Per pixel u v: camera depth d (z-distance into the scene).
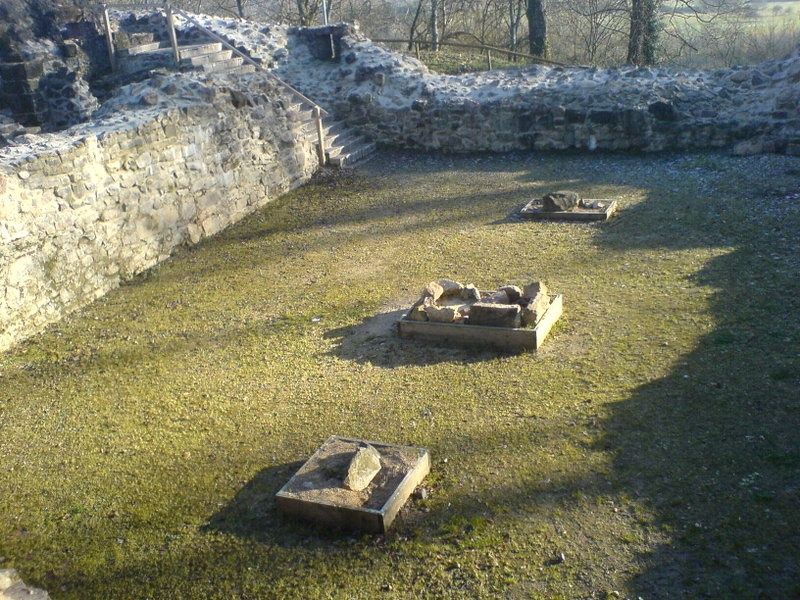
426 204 12.11
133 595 4.75
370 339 7.75
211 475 5.80
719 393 6.07
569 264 9.16
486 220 11.12
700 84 14.05
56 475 5.99
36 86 13.39
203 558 4.99
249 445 6.13
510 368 6.89
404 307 8.42
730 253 8.86
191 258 10.68
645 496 5.08
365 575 4.71
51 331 8.65
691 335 7.06
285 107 13.38
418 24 26.97
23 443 6.48
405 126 15.32
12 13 14.05
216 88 11.80
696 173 12.25
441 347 7.42
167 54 15.05
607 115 13.97
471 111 14.79
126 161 9.92
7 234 8.17
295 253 10.53
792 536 4.59
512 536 4.88
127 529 5.32
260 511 5.36
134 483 5.80
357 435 6.11
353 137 15.52
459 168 14.07
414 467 5.37
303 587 4.67
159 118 10.47
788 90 13.06
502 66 17.84
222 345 7.97
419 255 9.98
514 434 5.89
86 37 15.03
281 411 6.57
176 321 8.68
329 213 12.12
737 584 4.32
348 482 5.21
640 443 5.61
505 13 26.19
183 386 7.18
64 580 4.92
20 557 5.14
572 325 7.56
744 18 25.36
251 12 33.06
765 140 12.86
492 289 8.62
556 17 24.88
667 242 9.48
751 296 7.68
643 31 19.58
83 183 9.24
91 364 7.80
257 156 12.48
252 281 9.69
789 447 5.34
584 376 6.61
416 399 6.54
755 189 11.05
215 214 11.61
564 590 4.45
